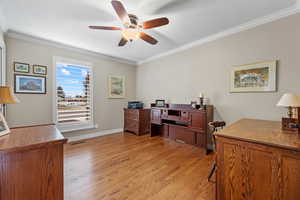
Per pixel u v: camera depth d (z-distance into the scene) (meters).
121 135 4.10
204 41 3.08
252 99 2.47
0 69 2.40
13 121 2.74
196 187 1.75
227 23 2.44
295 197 1.01
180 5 1.92
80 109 3.67
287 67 2.13
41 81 3.06
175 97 3.75
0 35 2.26
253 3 1.92
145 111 4.22
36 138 1.17
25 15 2.13
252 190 1.19
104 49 3.67
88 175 2.01
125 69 4.65
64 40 3.07
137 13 2.08
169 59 3.87
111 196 1.59
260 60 2.37
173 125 3.46
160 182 1.86
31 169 1.06
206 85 3.11
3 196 0.96
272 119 2.27
